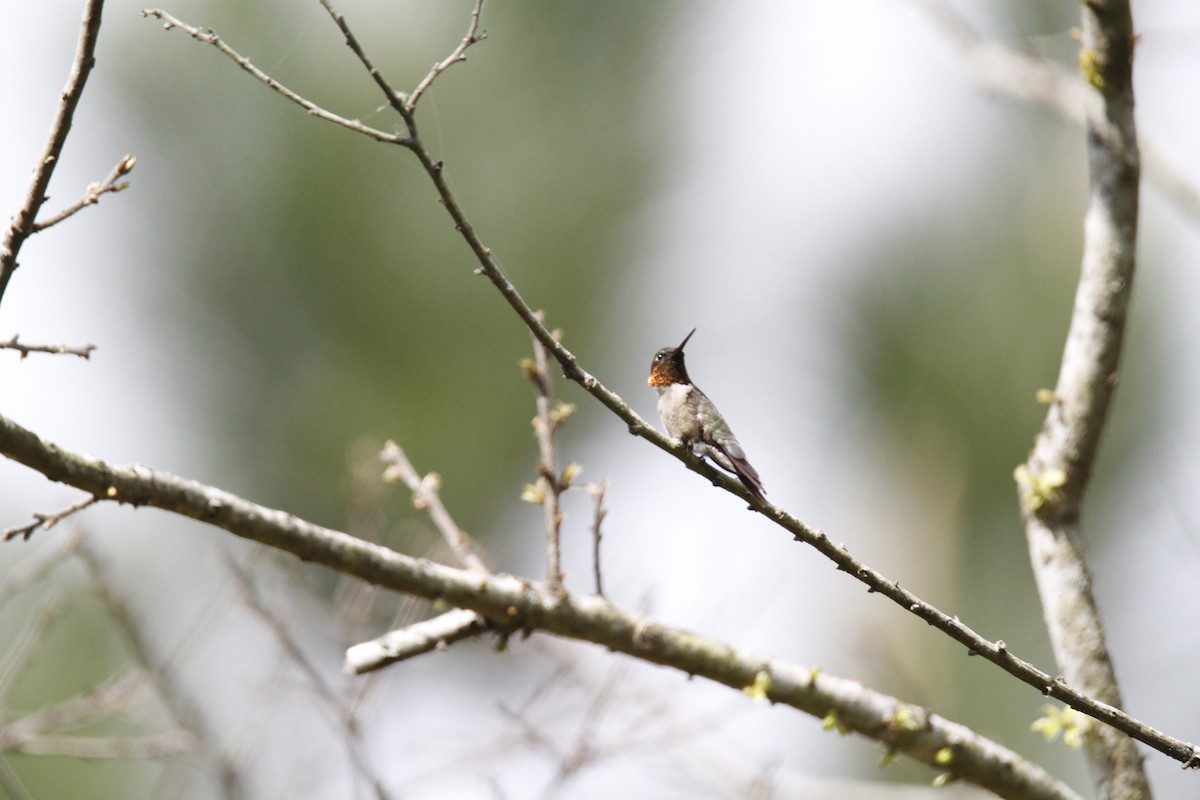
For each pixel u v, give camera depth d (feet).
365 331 47.44
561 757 27.84
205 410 47.16
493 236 48.67
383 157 47.21
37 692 38.68
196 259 47.67
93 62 14.56
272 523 17.44
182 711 30.14
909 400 50.83
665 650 20.61
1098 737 21.44
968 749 21.33
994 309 50.21
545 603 19.94
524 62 49.44
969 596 46.52
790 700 21.07
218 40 15.15
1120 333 22.54
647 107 51.65
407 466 21.94
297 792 29.96
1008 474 48.47
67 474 15.66
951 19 40.96
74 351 15.78
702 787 31.50
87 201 15.07
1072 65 39.75
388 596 31.35
